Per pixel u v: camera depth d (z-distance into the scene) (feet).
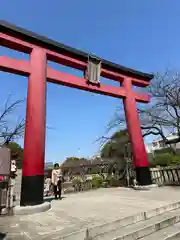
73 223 14.57
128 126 35.60
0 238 12.15
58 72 28.17
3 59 23.12
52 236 12.03
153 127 49.52
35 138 22.31
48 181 41.86
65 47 28.76
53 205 22.61
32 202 20.11
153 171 40.11
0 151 17.53
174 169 36.29
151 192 28.89
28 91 23.99
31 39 25.76
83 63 31.48
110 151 57.98
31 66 24.80
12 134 47.47
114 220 14.60
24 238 12.03
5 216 17.90
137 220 15.83
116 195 28.40
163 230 14.88
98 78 32.17
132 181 44.45
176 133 50.67
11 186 19.57
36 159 21.76
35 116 23.02
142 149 34.60
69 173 58.75
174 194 25.75
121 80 37.70
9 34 24.45
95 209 19.02
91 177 50.93
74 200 25.64
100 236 12.76
